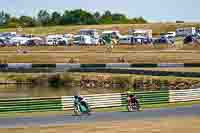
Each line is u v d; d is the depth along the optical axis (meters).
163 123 40.12
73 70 99.81
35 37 149.25
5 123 40.12
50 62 114.19
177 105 51.69
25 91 83.44
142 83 88.06
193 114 45.12
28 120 41.78
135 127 38.22
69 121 41.28
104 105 49.78
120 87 89.69
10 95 77.19
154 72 90.75
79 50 136.25
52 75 96.31
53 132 36.03
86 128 37.75
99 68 98.38
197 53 124.50
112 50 134.50
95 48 139.62
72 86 92.94
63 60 116.00
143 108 49.44
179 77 87.19
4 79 96.38
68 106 48.25
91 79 93.19
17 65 102.12
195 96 55.69
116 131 36.56
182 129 37.53
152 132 36.28
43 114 45.53
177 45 139.75
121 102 50.56
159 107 50.12
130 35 148.75
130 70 94.12
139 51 131.62
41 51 134.62
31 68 101.44
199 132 36.53
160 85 85.81
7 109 46.12
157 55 119.81
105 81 91.62
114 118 42.97
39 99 47.25
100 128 37.72
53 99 47.75
